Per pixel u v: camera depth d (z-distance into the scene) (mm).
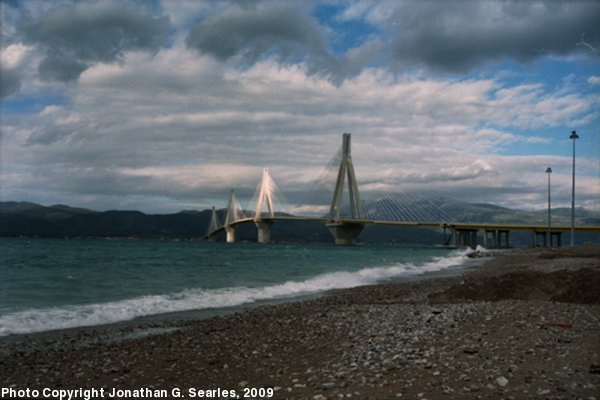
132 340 12195
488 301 16172
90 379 8852
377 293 22328
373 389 7086
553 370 7434
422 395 6699
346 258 63000
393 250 110688
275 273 36031
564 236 173250
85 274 31703
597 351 8469
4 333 13219
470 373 7477
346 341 10805
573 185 62469
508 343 9141
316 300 20031
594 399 6219
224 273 35094
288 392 7391
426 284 26094
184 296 21562
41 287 23875
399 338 10328
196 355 10391
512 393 6566
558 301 15500
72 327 14289
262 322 14258
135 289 24094
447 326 11086
